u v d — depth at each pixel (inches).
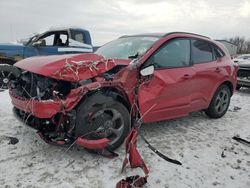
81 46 381.4
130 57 166.1
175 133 185.5
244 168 144.1
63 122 134.0
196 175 133.8
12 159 137.3
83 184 120.2
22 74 156.6
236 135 186.1
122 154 147.9
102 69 144.2
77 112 133.7
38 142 157.0
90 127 135.8
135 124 150.6
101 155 143.5
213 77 206.8
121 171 131.0
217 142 175.6
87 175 127.0
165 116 173.6
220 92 222.4
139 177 120.3
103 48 199.0
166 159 145.4
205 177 132.7
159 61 167.8
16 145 152.5
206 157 153.2
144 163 130.2
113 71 153.9
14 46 355.9
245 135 192.9
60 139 134.6
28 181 120.3
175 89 172.9
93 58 148.8
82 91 131.4
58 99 130.9
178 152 156.7
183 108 183.9
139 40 184.1
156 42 170.9
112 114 144.8
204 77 197.2
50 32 378.6
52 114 128.6
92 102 134.4
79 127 133.4
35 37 377.1
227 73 220.8
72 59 142.6
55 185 118.4
